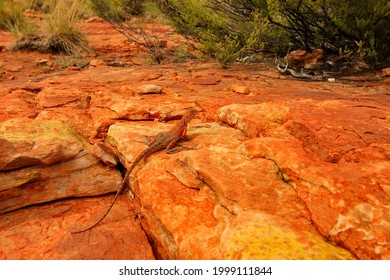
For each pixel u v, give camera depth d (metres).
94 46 12.52
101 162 3.80
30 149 3.31
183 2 9.03
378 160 2.72
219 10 9.36
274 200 2.50
